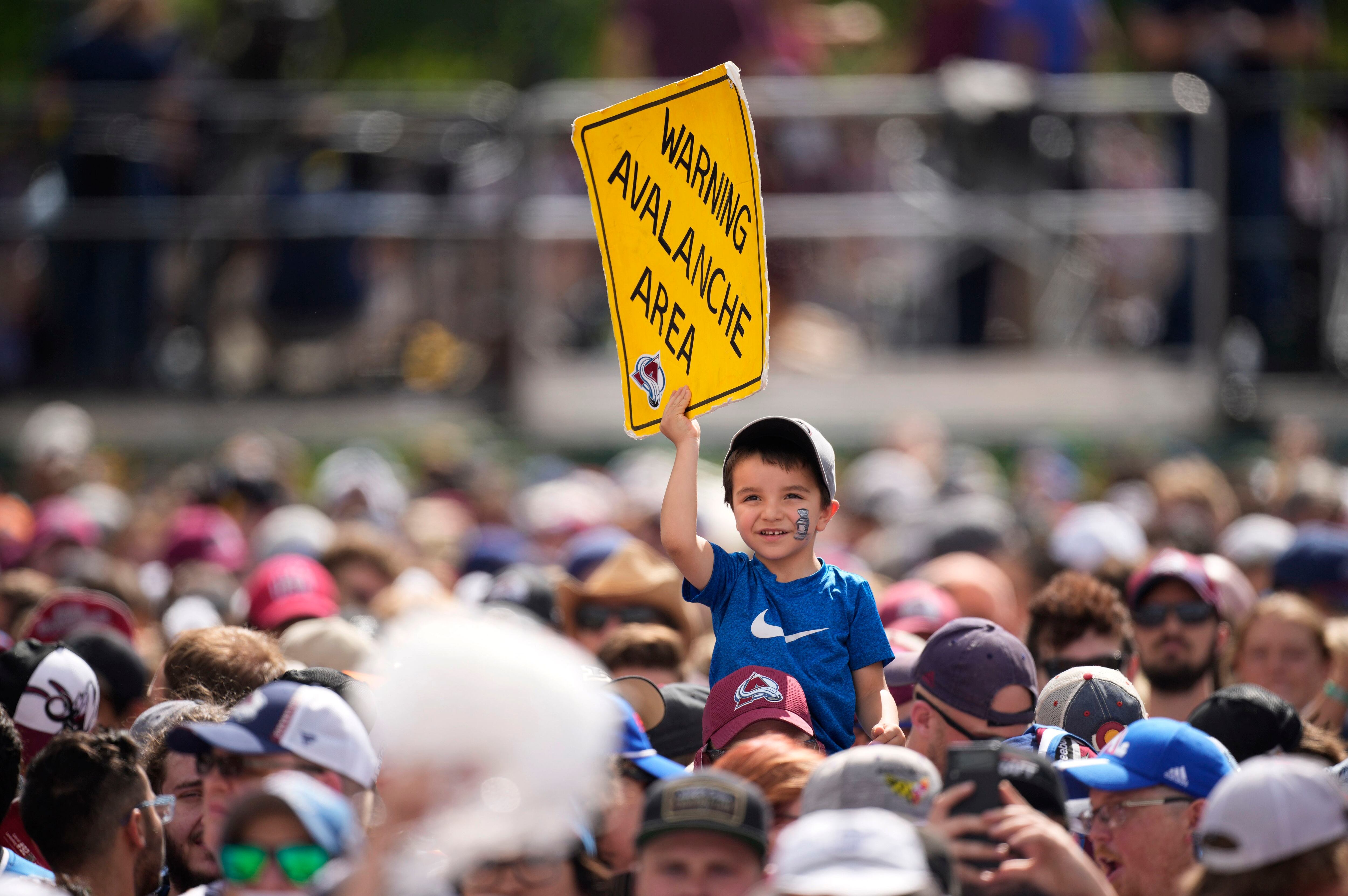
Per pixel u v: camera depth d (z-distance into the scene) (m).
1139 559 28.05
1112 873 12.59
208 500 36.19
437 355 42.38
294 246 41.59
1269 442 41.41
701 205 14.61
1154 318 43.09
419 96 52.41
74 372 41.78
